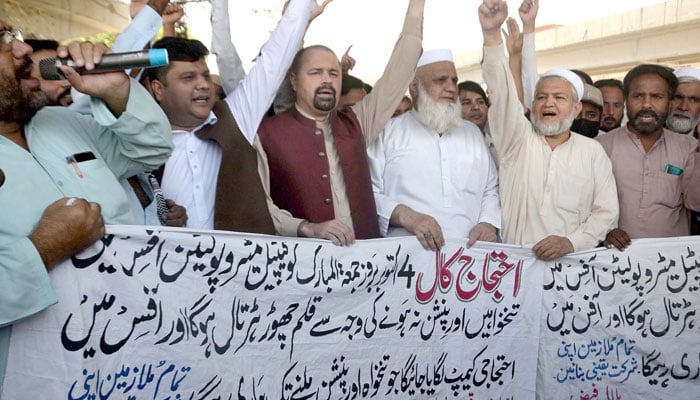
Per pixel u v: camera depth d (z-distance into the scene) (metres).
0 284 2.09
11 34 2.20
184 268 2.54
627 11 9.46
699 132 3.83
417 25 3.41
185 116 2.98
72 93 3.04
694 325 3.69
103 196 2.42
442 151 3.52
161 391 2.50
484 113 4.83
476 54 9.98
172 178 3.00
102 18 6.54
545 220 3.55
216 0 3.50
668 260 3.62
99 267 2.36
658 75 3.89
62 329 2.28
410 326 3.10
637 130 3.91
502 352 3.33
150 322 2.46
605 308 3.52
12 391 2.22
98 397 2.36
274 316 2.76
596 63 10.21
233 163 2.95
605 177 3.65
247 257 2.68
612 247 3.55
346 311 2.94
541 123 3.59
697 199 3.80
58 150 2.36
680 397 3.69
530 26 4.19
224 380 2.65
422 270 3.12
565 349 3.46
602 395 3.56
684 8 8.61
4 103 2.17
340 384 2.93
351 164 3.25
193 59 2.96
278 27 3.09
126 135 2.42
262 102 3.05
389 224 3.35
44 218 2.18
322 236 2.92
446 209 3.46
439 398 3.19
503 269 3.31
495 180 3.70
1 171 2.17
